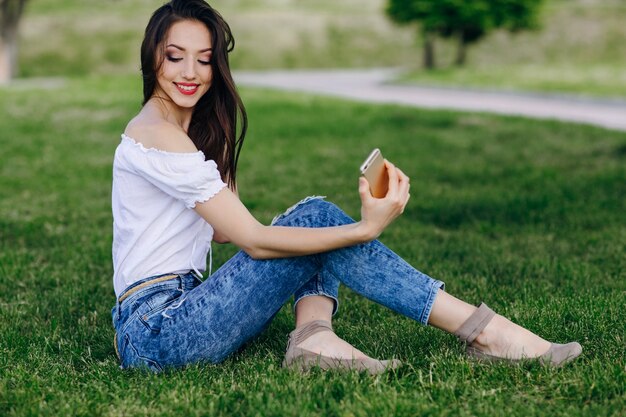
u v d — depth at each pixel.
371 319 3.74
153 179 2.70
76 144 11.19
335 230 2.66
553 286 4.29
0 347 3.35
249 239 2.68
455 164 9.37
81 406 2.64
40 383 2.88
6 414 2.64
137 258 2.79
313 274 2.84
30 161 9.69
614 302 3.82
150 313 2.75
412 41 37.38
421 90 21.77
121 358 2.90
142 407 2.61
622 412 2.51
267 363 2.99
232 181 3.11
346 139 11.66
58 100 16.55
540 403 2.62
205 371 2.87
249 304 2.74
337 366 2.80
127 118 13.94
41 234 5.86
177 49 2.75
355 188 7.81
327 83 24.95
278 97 17.84
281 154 10.22
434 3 30.62
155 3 40.28
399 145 11.02
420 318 2.82
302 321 2.93
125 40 33.62
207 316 2.72
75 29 34.16
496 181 8.23
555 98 18.42
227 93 2.94
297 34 36.62
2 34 24.91
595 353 3.09
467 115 14.19
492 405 2.58
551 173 8.46
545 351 2.85
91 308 4.10
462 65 32.00
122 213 2.81
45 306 4.06
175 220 2.79
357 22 38.50
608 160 9.38
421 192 7.59
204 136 2.97
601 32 37.97
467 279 4.46
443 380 2.79
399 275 2.78
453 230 6.04
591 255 5.07
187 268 2.87
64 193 7.63
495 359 2.85
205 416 2.57
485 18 30.62
